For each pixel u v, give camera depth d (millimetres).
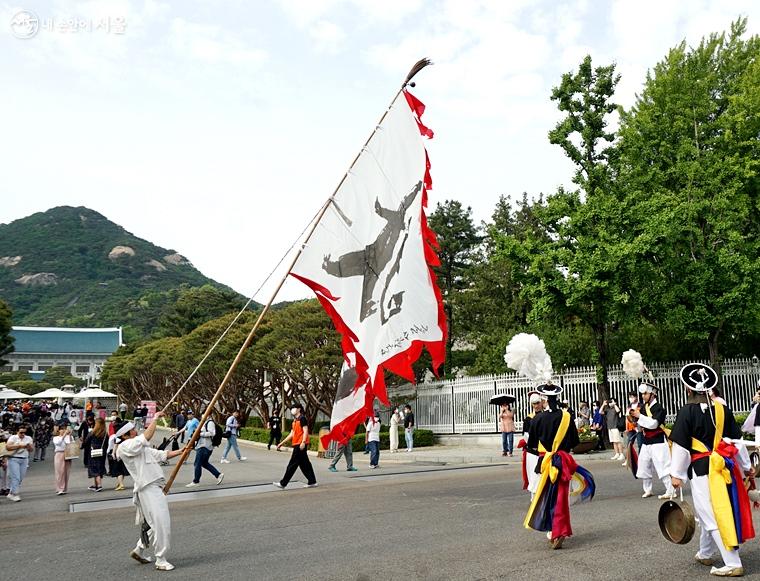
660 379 25562
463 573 6473
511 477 15320
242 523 10062
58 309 155875
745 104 26125
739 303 23359
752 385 25453
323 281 10266
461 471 17688
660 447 10766
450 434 29859
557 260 24219
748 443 10953
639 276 23609
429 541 8094
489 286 39812
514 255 25188
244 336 37656
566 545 7594
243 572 6902
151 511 7238
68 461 15539
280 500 12719
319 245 10359
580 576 6215
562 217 25453
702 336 24000
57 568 7488
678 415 6480
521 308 38125
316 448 26266
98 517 11500
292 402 36406
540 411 8156
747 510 6152
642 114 28969
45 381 93375
